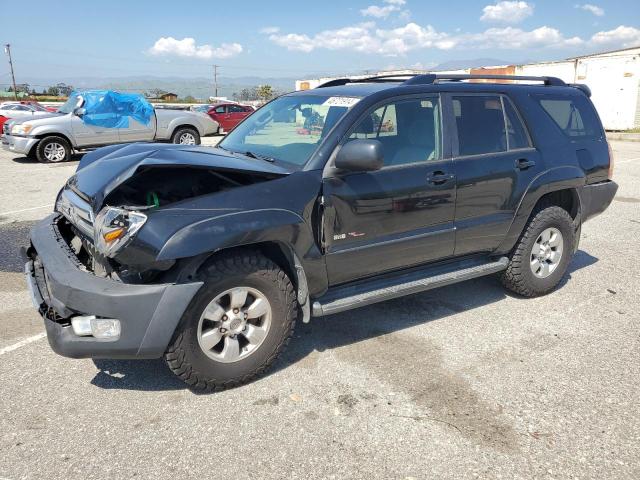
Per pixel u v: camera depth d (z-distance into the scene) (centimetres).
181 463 265
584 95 508
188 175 346
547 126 461
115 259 282
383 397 324
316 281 346
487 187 414
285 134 395
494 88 438
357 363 365
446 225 399
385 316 442
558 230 475
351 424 297
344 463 266
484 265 440
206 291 303
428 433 290
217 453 272
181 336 301
